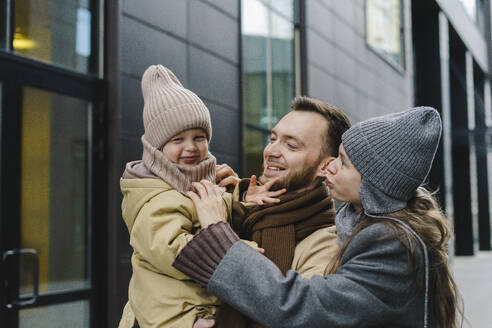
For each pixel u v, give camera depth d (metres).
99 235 5.11
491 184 28.86
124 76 5.34
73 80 4.99
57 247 4.77
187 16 6.37
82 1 5.18
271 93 8.44
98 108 5.20
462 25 24.59
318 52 9.70
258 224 1.79
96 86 5.21
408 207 1.61
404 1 15.24
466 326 7.95
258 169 7.95
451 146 25.97
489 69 30.00
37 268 4.38
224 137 6.94
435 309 1.59
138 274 1.74
